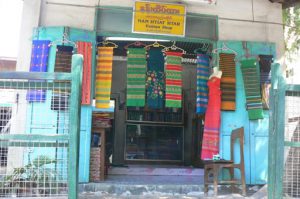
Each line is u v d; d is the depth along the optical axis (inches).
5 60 425.7
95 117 256.5
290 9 324.8
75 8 252.7
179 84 264.5
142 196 220.7
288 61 333.4
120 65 376.2
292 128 157.5
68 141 134.6
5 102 145.1
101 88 250.2
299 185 156.1
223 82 259.9
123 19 257.3
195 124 362.0
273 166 152.0
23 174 143.5
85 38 248.1
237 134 233.6
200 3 261.7
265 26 272.7
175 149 372.8
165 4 261.3
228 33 267.7
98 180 250.4
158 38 260.8
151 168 313.1
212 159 241.3
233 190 241.0
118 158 362.3
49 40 243.4
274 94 154.5
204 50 280.5
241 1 271.6
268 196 153.0
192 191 238.5
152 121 372.5
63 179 142.8
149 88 283.6
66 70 241.6
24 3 247.4
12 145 134.0
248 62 262.4
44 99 189.8
